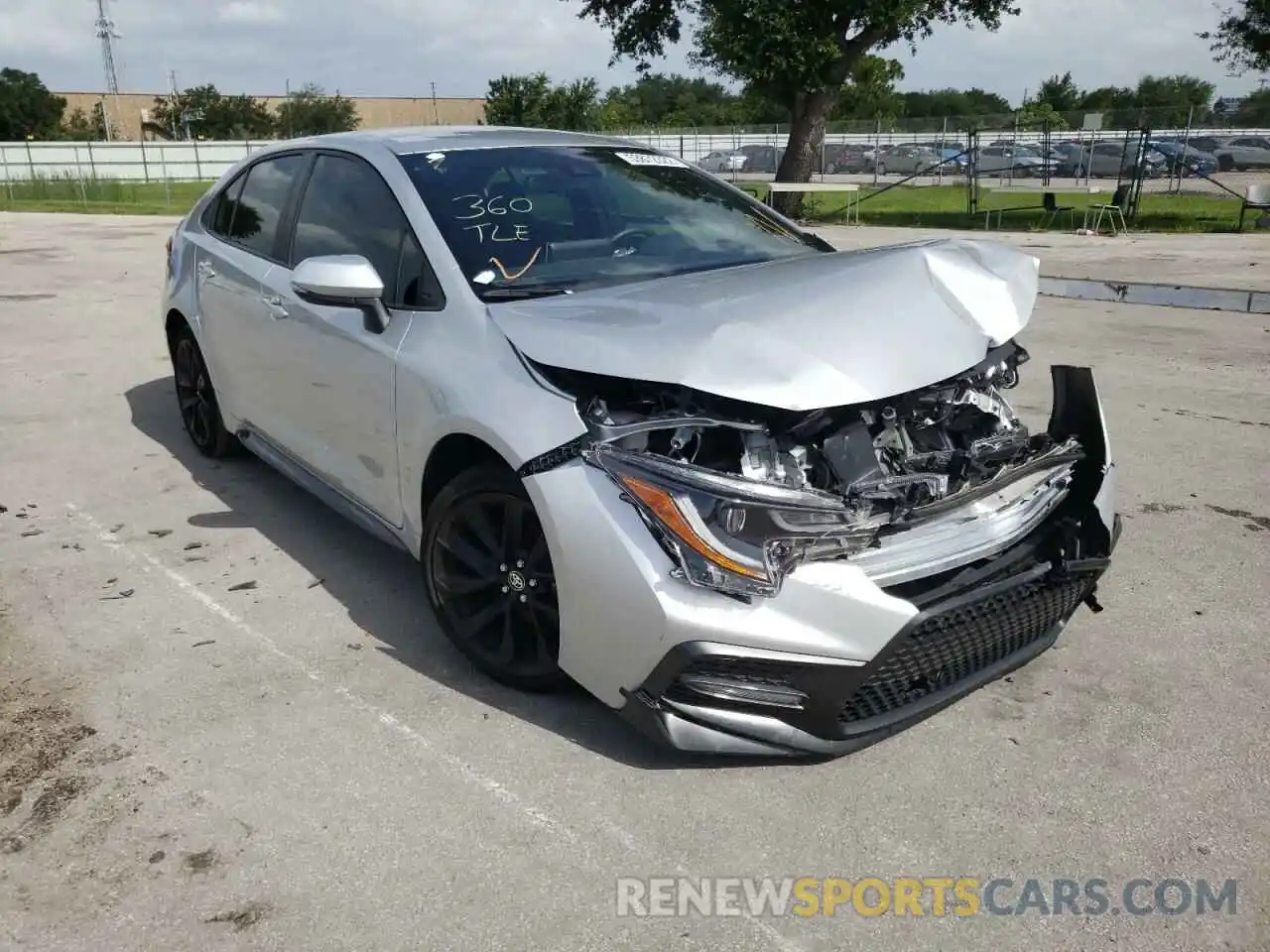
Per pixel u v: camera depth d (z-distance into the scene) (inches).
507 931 91.9
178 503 195.2
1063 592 124.1
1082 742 119.6
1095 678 133.2
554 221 148.0
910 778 113.0
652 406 112.3
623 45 1107.9
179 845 102.2
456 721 123.3
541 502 111.3
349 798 109.3
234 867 99.3
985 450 118.3
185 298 206.2
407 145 158.7
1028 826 105.6
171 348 223.6
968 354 116.5
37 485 204.7
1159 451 222.5
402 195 146.4
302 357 158.9
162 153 1886.1
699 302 119.6
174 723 123.0
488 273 134.8
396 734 120.6
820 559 105.3
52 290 461.4
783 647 103.3
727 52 1010.7
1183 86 3093.0
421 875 98.5
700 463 108.7
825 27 985.5
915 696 115.1
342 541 176.9
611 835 104.0
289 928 91.9
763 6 965.2
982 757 117.0
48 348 329.7
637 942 90.8
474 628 130.2
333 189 163.3
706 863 100.4
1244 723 123.3
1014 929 92.5
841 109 1957.4
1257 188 789.9
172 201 1282.0
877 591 105.0
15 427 243.1
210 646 141.3
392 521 144.2
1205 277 494.9
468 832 104.3
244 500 196.7
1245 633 144.7
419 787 111.1
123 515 189.2
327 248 158.9
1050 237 753.0
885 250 141.3
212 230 202.8
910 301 120.6
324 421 156.8
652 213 158.6
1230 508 190.7
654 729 108.7
